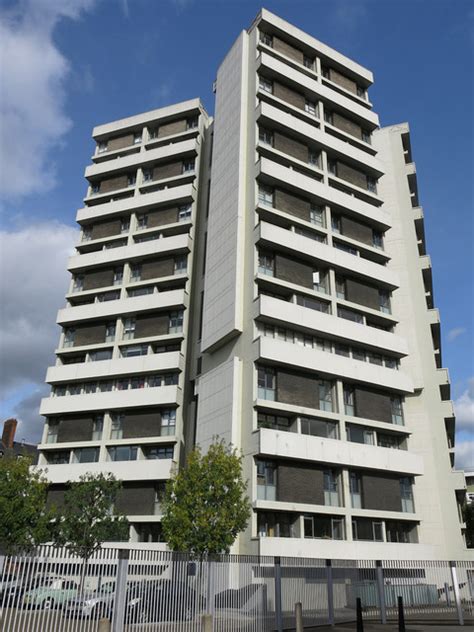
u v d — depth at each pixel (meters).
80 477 37.22
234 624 15.46
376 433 40.41
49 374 48.22
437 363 61.97
